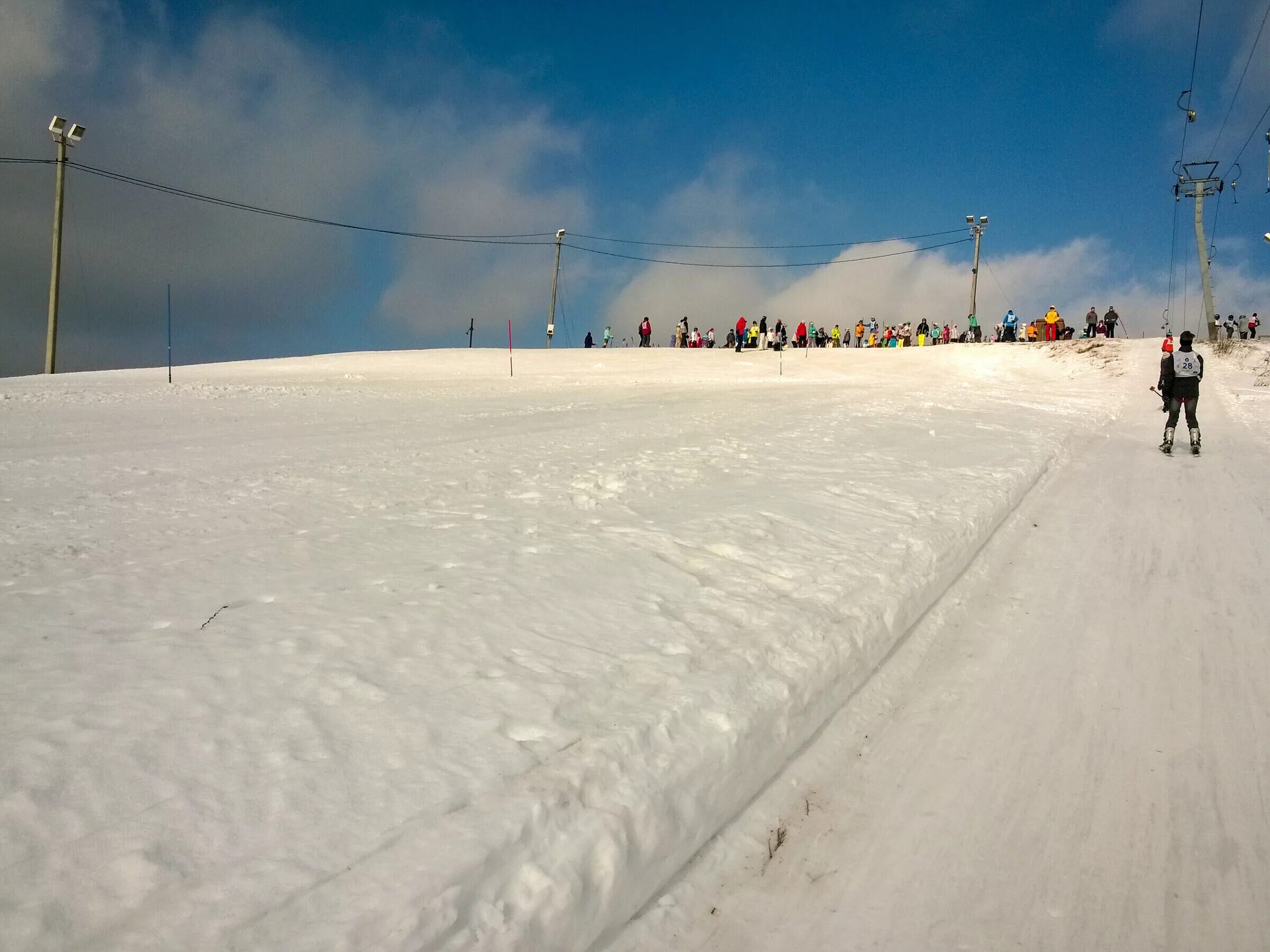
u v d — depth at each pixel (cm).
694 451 1134
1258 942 308
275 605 479
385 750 323
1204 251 4072
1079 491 1073
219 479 945
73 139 3597
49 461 1091
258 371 3241
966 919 319
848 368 3572
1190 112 3959
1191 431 1362
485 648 425
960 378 3139
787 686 429
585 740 343
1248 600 666
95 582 525
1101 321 4112
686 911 318
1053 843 365
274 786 295
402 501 804
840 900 329
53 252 3569
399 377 3011
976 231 5294
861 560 630
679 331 5256
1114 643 583
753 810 381
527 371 3378
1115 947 305
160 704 351
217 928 231
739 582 564
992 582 709
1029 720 475
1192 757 434
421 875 258
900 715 480
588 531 676
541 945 268
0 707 344
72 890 240
